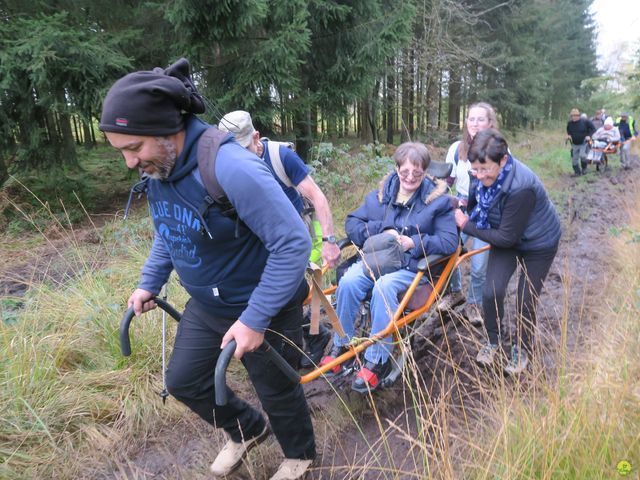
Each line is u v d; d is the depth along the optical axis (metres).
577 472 1.97
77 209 7.96
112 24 7.93
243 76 7.57
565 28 29.69
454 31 15.91
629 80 16.00
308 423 2.30
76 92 6.87
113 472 2.65
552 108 31.83
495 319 3.28
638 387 2.29
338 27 8.98
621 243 5.76
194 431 2.95
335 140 13.01
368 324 3.30
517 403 2.35
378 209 3.29
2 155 7.75
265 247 1.84
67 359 3.35
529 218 3.01
